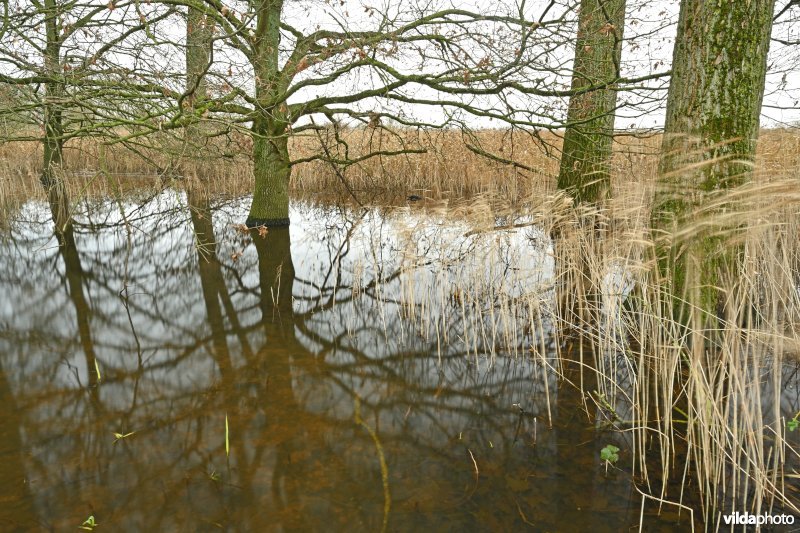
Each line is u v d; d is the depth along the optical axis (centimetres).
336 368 366
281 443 268
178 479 236
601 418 297
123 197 1095
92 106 539
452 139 948
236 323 454
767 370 325
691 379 257
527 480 241
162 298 523
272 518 212
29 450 256
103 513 212
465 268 502
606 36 603
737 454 255
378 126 738
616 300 354
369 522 211
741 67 315
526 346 403
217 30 525
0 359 369
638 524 212
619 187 624
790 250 379
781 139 551
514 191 946
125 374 348
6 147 1254
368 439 275
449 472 247
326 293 548
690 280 337
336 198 1184
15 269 620
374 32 614
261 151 827
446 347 407
